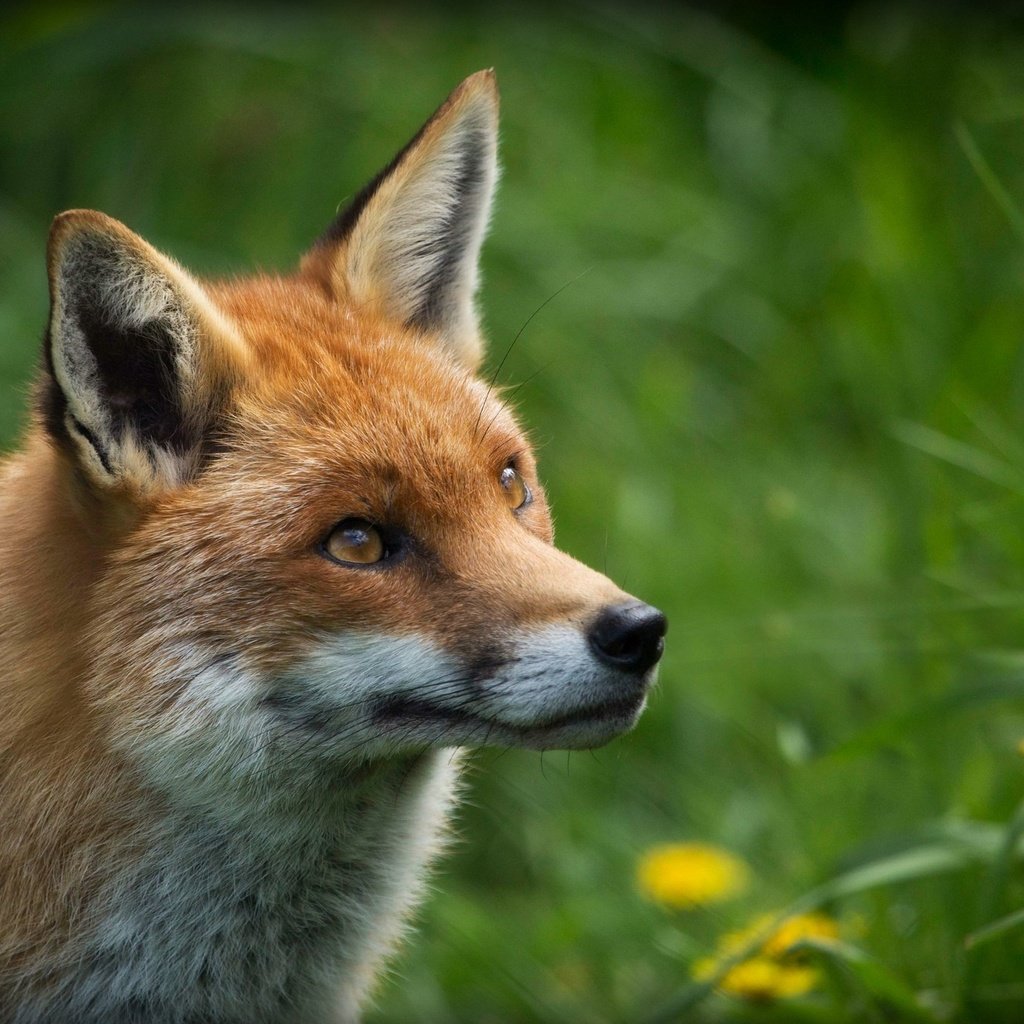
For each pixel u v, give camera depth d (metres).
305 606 6.96
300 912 7.69
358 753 7.12
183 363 7.27
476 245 8.76
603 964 10.42
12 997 7.24
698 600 12.54
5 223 14.97
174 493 7.20
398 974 10.00
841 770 10.67
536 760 11.84
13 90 16.00
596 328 14.79
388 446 7.24
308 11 16.70
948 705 8.69
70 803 7.10
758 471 13.85
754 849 10.94
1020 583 10.23
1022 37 16.38
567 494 13.49
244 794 7.12
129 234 6.92
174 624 6.98
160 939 7.33
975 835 8.58
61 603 7.25
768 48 17.39
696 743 11.99
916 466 11.89
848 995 8.64
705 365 15.11
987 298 14.06
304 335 7.86
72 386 6.85
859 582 12.20
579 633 6.82
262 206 15.60
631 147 16.38
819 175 16.02
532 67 16.67
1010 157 14.97
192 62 16.45
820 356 14.81
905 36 16.64
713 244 15.60
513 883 11.78
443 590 7.05
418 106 15.84
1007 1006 8.30
